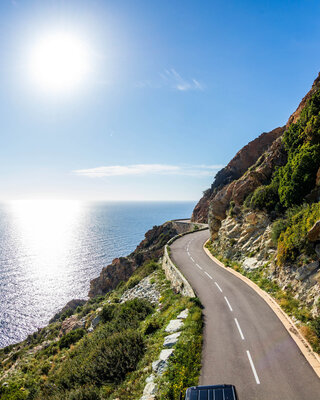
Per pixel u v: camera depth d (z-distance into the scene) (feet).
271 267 78.28
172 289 98.48
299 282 61.87
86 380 52.13
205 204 243.60
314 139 94.68
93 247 577.84
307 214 71.36
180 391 35.06
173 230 250.37
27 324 223.10
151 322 66.80
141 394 41.14
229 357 46.01
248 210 110.83
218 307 68.13
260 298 70.28
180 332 57.72
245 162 210.59
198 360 45.44
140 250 253.65
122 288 151.43
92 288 242.99
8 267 409.90
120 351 55.42
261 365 43.01
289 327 53.72
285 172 97.96
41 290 305.94
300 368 41.50
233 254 106.52
